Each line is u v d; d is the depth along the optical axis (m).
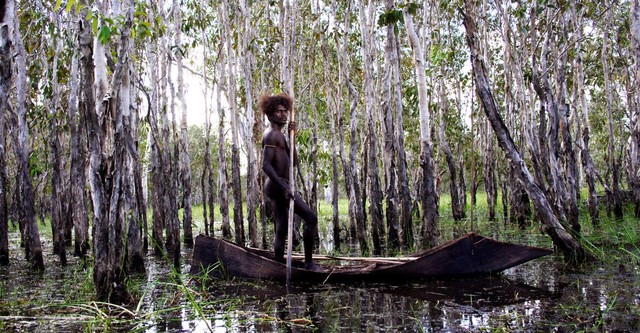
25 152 8.31
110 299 5.25
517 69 10.09
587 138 12.27
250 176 11.62
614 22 14.51
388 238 9.88
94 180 5.19
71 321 4.71
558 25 10.88
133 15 5.43
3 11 5.09
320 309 4.88
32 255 8.21
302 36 16.39
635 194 12.75
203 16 14.32
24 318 4.81
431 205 8.80
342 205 28.09
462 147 19.72
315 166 13.77
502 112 18.56
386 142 9.92
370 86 10.73
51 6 10.65
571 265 6.55
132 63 8.89
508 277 6.07
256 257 6.49
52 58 11.09
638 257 6.43
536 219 11.96
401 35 17.42
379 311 4.72
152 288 6.31
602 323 4.05
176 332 4.25
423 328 4.11
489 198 15.61
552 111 9.51
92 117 5.21
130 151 7.57
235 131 12.98
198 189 36.56
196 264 6.81
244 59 12.58
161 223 10.31
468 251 6.12
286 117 6.45
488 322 4.23
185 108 12.43
